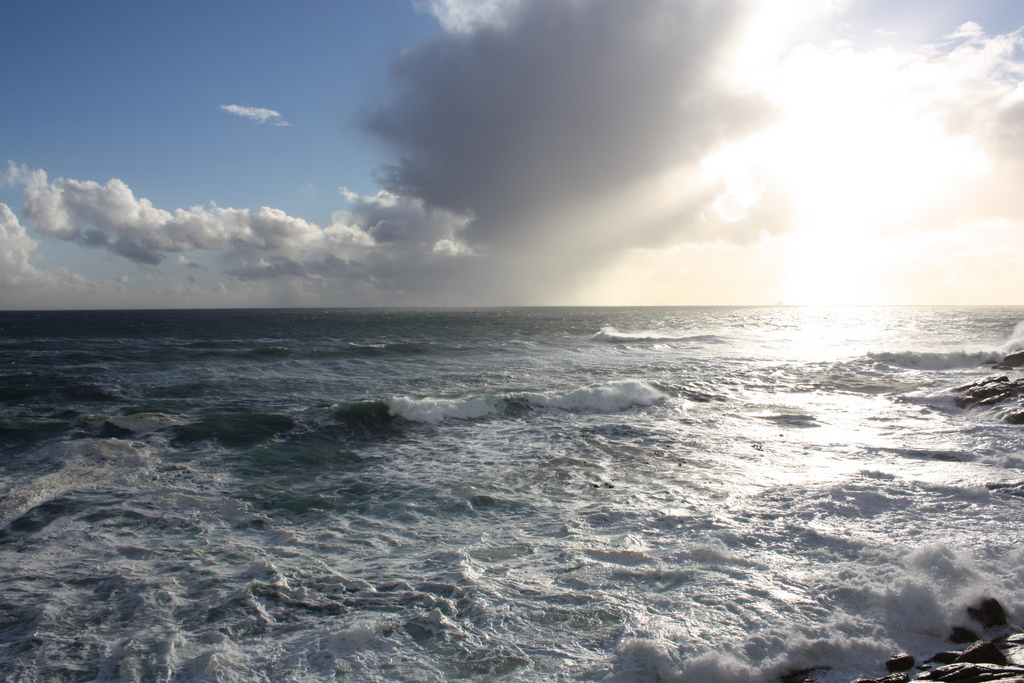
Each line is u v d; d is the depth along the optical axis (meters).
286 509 8.19
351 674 4.33
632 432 13.32
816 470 10.14
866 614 5.09
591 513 7.95
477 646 4.67
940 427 13.80
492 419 14.67
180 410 15.17
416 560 6.41
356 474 9.99
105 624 5.09
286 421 13.57
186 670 4.40
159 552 6.65
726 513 7.83
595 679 4.20
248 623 5.10
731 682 4.17
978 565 5.96
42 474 9.52
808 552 6.42
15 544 6.78
